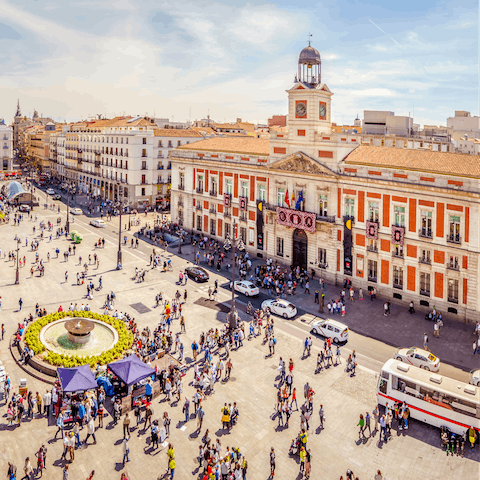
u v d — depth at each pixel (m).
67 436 27.38
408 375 31.88
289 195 63.19
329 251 58.41
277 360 39.78
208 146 81.88
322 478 26.17
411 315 49.03
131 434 29.72
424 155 52.00
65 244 77.94
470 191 44.16
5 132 171.00
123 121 124.88
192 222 84.12
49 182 161.25
